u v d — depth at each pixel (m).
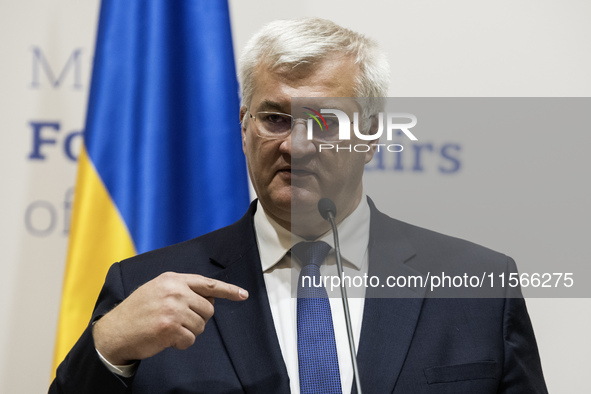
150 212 8.72
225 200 8.84
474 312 5.75
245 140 6.14
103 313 5.80
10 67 9.61
